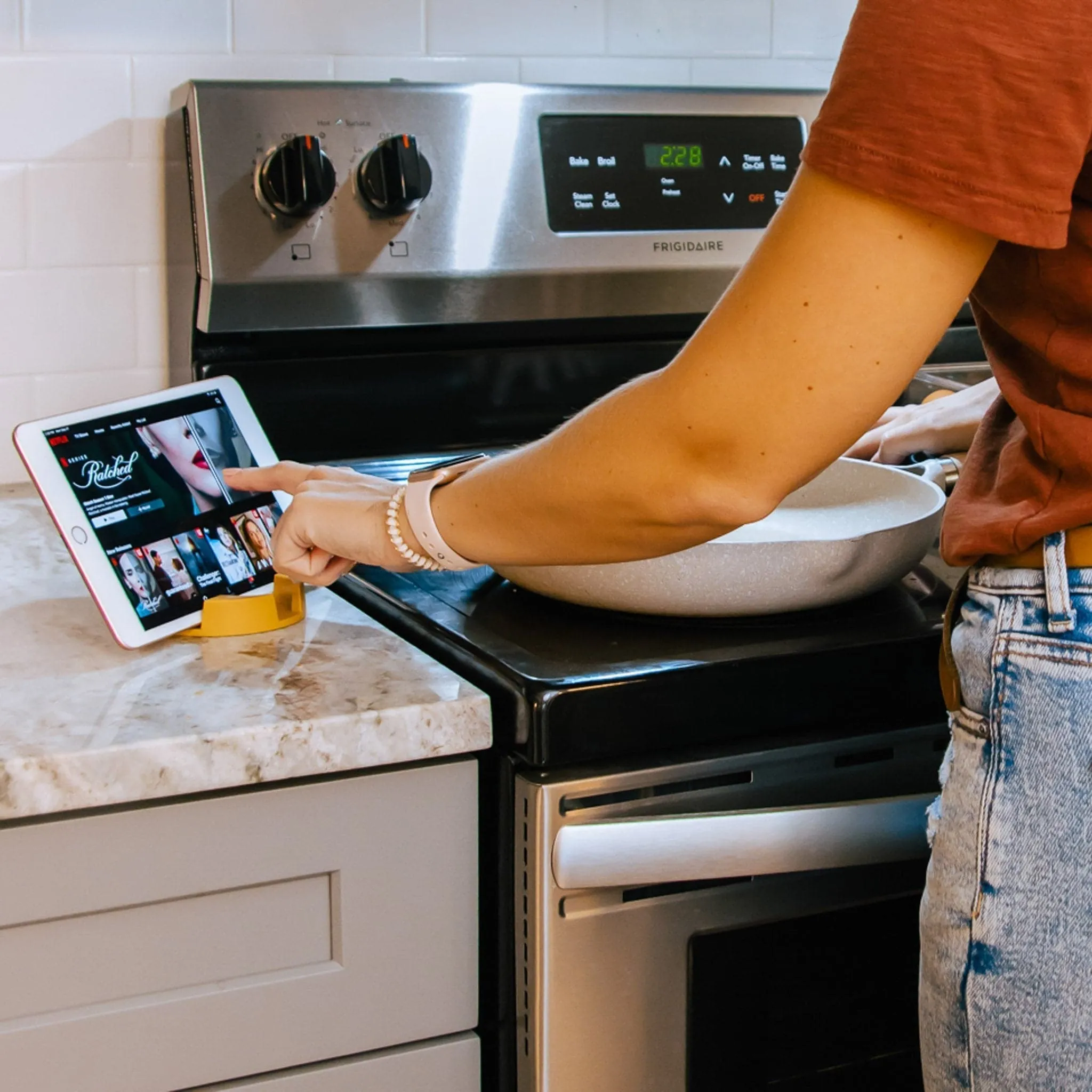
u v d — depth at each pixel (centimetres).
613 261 142
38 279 140
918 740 93
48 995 77
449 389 145
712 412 60
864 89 55
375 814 82
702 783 87
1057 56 52
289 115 129
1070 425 62
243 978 82
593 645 89
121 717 78
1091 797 62
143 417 99
